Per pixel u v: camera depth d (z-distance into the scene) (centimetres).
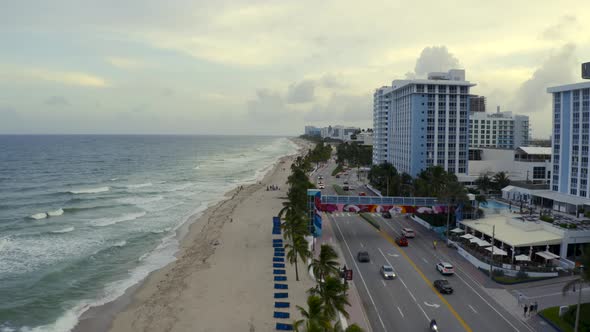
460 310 4819
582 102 8862
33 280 6438
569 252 6397
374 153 19525
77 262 7269
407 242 7550
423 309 4838
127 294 5922
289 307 5159
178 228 9756
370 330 4319
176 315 5094
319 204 8094
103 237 8900
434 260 6656
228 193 14925
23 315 5303
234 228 9294
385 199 8325
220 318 4950
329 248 4800
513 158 13225
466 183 12975
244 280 6122
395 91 15338
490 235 6712
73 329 4919
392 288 5469
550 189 9975
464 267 6312
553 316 4562
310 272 6191
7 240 8594
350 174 19975
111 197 13875
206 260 7106
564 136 9419
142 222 10331
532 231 6800
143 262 7338
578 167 9000
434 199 8256
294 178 12812
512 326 4441
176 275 6494
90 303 5644
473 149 14725
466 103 13312
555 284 5550
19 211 11519
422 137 13225
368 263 6494
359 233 8469
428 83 13025
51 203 12694
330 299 3925
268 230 9094
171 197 14038
